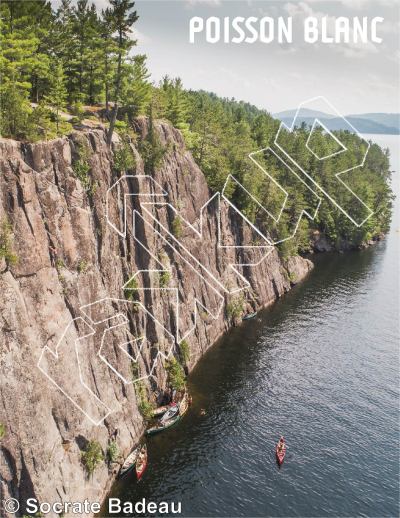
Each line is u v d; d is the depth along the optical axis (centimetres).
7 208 3797
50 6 6166
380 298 10481
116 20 5391
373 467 5028
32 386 3800
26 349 3788
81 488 4156
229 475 4841
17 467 3628
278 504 4500
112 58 5969
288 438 5450
